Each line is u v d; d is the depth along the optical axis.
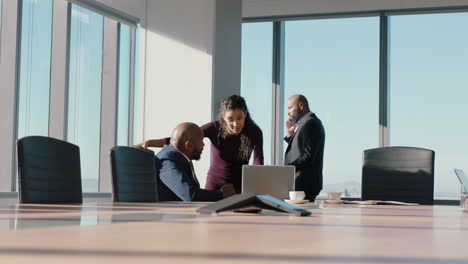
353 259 0.52
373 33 8.73
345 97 8.80
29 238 0.70
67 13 7.38
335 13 8.72
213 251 0.56
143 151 3.52
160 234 0.79
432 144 8.54
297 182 5.08
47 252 0.53
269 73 9.00
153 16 7.48
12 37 6.67
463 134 8.46
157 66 7.43
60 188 2.93
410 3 8.34
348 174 8.72
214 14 7.25
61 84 7.31
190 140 3.92
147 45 7.49
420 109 8.59
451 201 8.27
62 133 7.32
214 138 4.83
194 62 7.30
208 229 0.91
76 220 1.12
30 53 6.88
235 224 1.06
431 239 0.81
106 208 1.82
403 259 0.53
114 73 8.19
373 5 8.47
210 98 7.20
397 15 8.62
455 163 8.45
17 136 6.70
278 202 1.56
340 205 2.96
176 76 7.35
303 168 5.09
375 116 8.67
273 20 8.93
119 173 3.27
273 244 0.66
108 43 8.09
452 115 8.51
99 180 7.93
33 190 2.75
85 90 7.71
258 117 8.99
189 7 7.35
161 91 7.40
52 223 1.02
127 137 8.37
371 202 3.28
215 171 4.85
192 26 7.33
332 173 8.76
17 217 1.22
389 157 4.55
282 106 9.00
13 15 6.68
